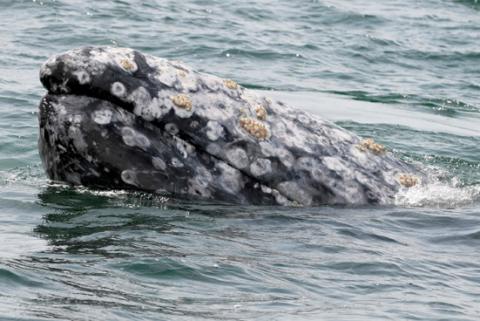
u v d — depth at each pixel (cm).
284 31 10050
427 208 4544
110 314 3084
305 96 7719
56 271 3453
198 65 8488
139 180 4309
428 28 10950
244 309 3234
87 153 4256
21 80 7312
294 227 4169
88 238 3869
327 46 9662
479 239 4159
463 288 3597
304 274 3628
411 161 5153
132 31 9344
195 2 10888
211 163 4366
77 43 8788
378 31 10556
